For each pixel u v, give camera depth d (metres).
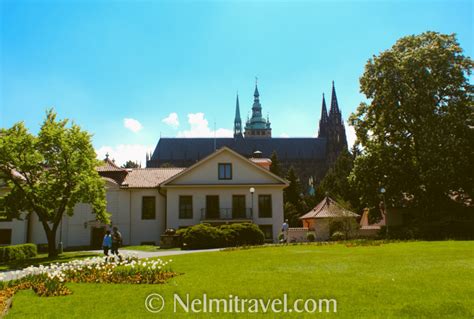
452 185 39.06
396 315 8.04
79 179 30.11
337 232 42.81
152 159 146.50
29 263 24.83
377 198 42.41
